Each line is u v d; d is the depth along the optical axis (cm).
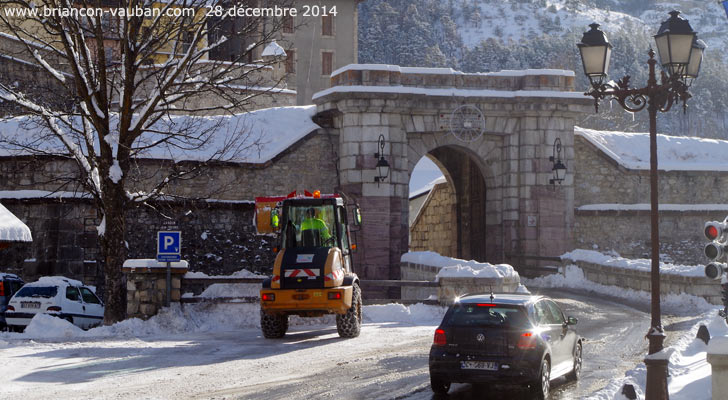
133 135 2402
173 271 2372
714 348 1008
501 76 3631
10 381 1395
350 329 2077
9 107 3469
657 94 1303
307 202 2181
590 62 1406
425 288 2958
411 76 3538
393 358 1697
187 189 3412
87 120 2464
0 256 3309
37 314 2189
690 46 1319
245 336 2158
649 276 3008
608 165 3919
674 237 3922
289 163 3556
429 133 3600
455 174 4447
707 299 2820
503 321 1261
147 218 3350
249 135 3444
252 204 3488
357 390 1330
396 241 3497
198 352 1809
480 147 3684
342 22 7519
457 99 3544
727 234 1430
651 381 1132
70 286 2530
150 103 2400
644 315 2573
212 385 1370
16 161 3334
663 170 3975
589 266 3384
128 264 2350
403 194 3538
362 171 3462
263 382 1402
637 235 3875
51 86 3847
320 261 2045
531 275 3622
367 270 3422
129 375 1473
